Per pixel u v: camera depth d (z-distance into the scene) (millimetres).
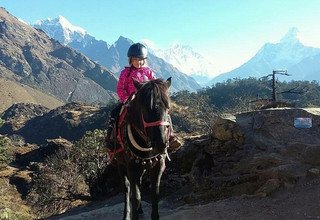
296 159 8477
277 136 9508
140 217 7938
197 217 6777
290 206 6379
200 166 9891
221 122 10414
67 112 183625
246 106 30031
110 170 13539
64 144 74188
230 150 9992
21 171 63500
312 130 9320
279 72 23984
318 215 5762
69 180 27125
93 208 11453
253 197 7258
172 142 5301
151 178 5586
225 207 7023
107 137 6543
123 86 6250
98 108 197875
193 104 65000
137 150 5336
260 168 8648
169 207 8734
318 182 7062
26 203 42594
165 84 4926
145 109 4789
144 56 6250
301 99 67688
